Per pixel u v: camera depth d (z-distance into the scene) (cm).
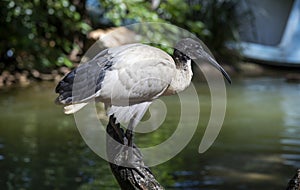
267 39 2589
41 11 2005
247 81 2144
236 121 1483
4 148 1213
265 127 1420
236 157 1193
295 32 2564
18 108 1568
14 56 2044
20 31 1991
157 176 1080
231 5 2405
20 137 1291
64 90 623
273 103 1709
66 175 1067
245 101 1738
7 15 1962
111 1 1955
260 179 1073
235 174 1101
